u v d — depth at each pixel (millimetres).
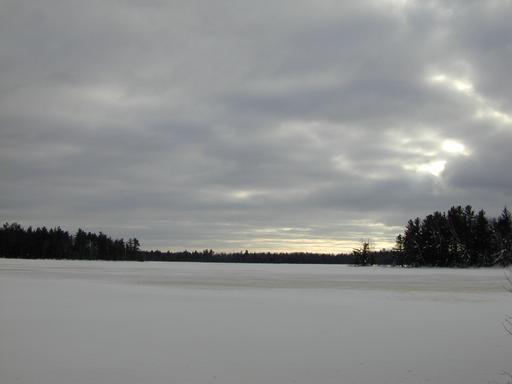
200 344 14562
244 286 40625
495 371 11766
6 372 11398
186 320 19172
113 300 26406
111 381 10773
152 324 18109
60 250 162875
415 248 115562
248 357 12984
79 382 10688
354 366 12156
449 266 108625
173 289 35656
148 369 11734
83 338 15281
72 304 24234
